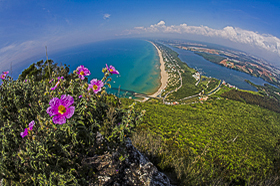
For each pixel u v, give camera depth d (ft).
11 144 5.37
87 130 5.65
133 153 9.21
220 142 137.59
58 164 5.01
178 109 259.39
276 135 219.82
